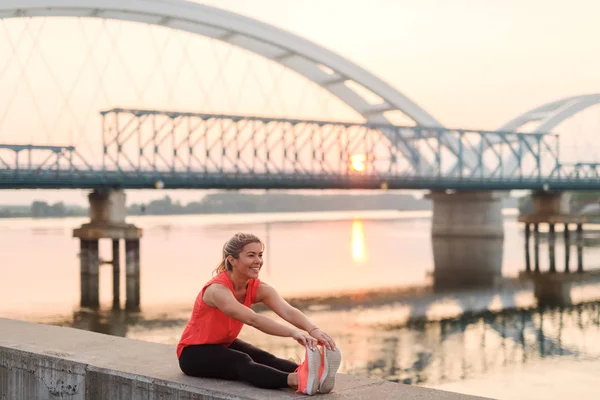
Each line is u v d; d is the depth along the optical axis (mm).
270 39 75438
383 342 32031
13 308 42094
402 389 5445
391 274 62562
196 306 5633
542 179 98188
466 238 99562
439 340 32688
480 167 94875
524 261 75000
